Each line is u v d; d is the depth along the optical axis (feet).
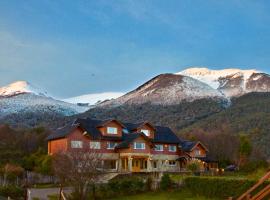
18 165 215.31
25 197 162.40
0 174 184.85
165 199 156.56
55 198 154.20
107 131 231.09
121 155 229.25
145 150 230.89
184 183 171.53
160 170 239.71
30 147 293.64
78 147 210.59
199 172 221.05
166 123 643.86
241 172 242.37
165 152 249.14
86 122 232.53
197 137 340.80
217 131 425.69
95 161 162.71
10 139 303.68
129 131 245.86
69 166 154.81
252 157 315.78
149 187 174.81
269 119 492.13
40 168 197.77
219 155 320.70
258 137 414.82
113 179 181.16
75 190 155.94
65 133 218.59
